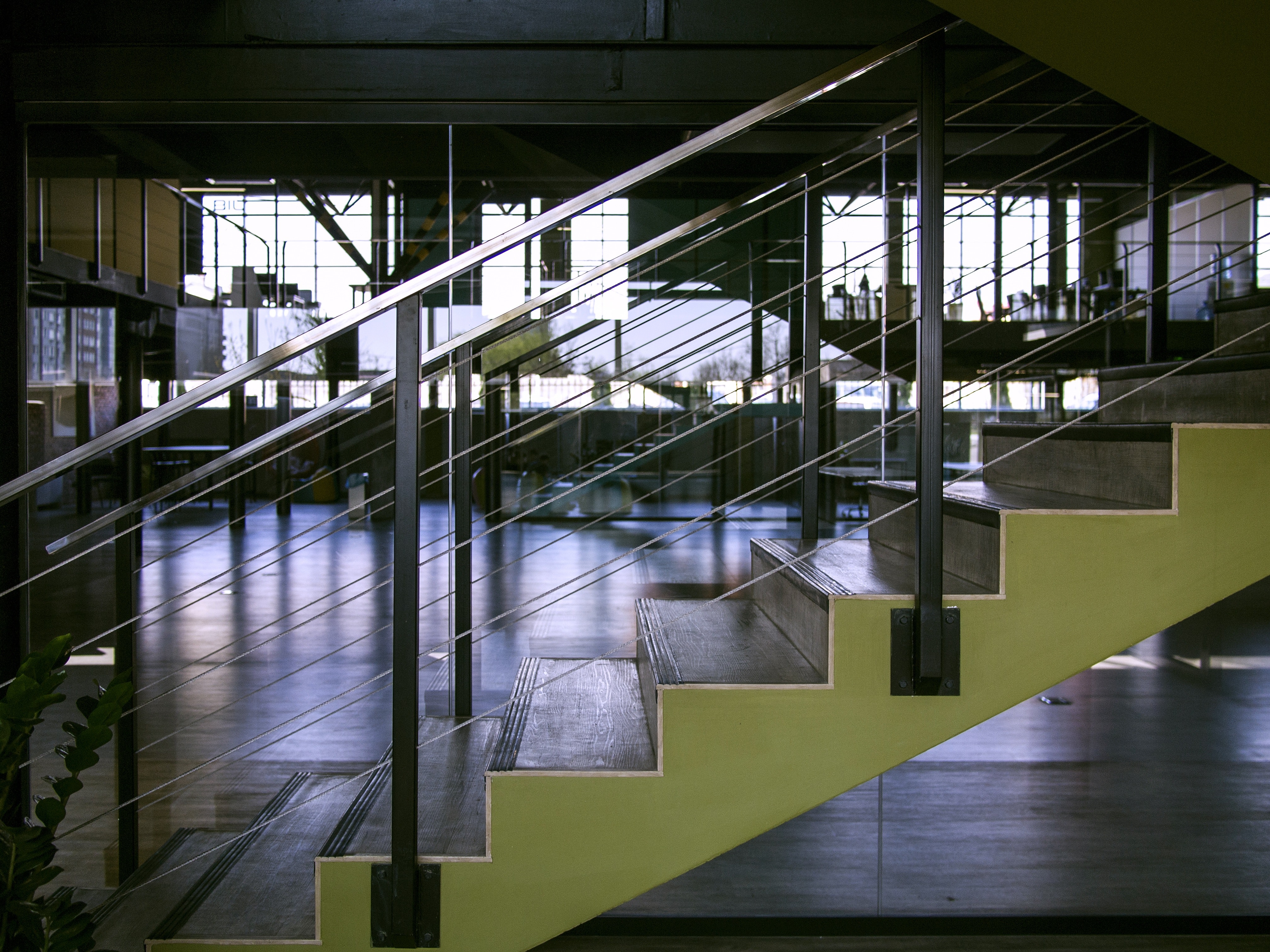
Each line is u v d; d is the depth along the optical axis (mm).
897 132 2633
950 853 2580
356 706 2582
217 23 2520
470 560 2424
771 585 2090
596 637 2588
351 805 1839
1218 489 1506
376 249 2609
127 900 1848
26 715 1478
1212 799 2576
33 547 2484
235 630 2545
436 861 1535
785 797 1515
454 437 2572
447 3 2535
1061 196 2559
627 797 1519
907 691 1507
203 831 2244
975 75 2592
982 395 2529
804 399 2557
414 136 2629
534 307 1784
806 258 2621
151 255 2555
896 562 1925
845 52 2559
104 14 2508
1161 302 2482
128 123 2551
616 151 2658
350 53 2545
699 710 1506
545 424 2586
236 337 2562
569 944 2410
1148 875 2502
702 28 2545
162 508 2514
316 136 2594
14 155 2506
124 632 2475
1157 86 1678
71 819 2520
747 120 1523
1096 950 2385
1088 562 1500
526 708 1887
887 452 2600
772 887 2518
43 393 2498
